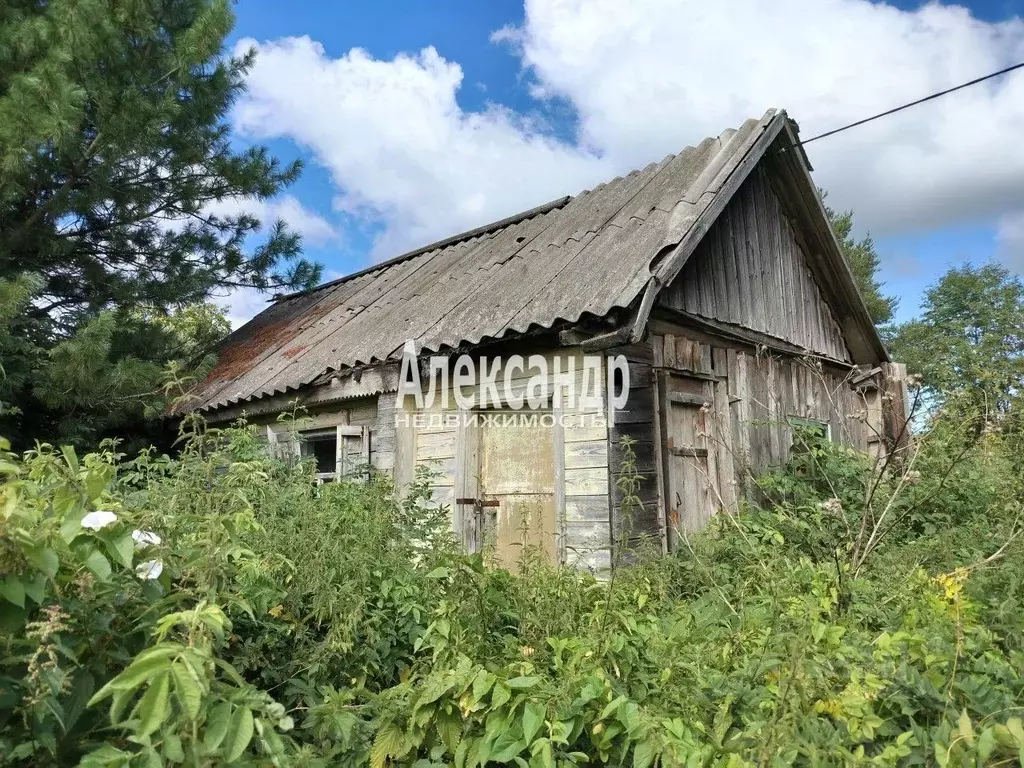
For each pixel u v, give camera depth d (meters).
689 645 2.39
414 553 3.28
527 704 1.75
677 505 5.31
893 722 1.80
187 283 8.87
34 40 6.80
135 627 1.58
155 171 8.49
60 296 8.43
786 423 5.26
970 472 4.67
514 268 6.62
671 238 5.28
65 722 1.38
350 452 6.20
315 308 9.72
